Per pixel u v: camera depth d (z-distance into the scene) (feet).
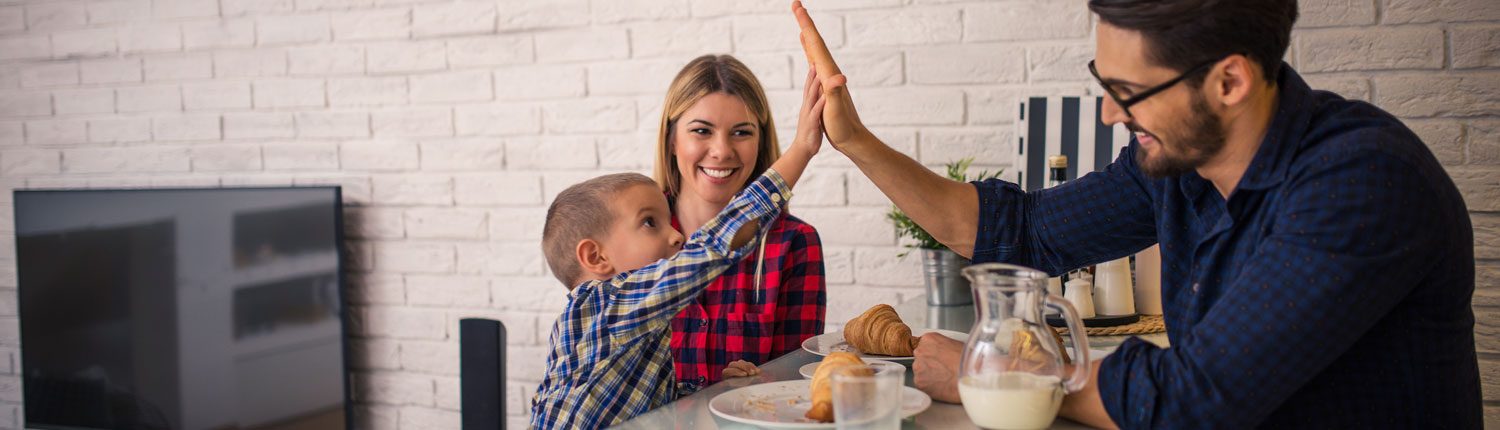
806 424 2.73
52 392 9.61
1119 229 3.68
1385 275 2.55
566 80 8.00
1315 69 6.31
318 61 8.75
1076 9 6.73
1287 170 2.77
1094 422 2.85
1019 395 2.72
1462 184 6.08
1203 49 2.66
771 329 4.99
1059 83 6.79
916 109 7.11
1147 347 2.81
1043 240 3.78
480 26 8.23
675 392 4.05
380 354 8.80
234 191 8.83
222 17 9.00
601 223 4.01
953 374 3.10
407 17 8.45
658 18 7.70
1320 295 2.54
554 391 3.78
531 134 8.15
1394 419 2.82
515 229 8.27
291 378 8.79
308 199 8.57
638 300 3.60
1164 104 2.79
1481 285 6.11
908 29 7.10
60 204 9.43
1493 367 6.13
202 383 9.07
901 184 3.82
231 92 9.04
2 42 9.69
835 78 3.66
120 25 9.32
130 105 9.34
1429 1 6.07
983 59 6.95
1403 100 6.15
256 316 8.82
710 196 5.15
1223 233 3.00
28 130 9.70
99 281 9.32
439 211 8.51
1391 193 2.56
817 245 5.17
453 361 8.56
